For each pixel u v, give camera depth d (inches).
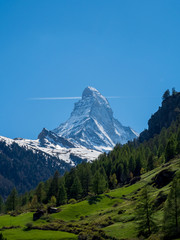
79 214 3954.2
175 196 2222.0
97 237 2605.8
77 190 5428.2
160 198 2967.5
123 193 4552.2
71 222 3597.4
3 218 4254.4
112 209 3649.1
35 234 3016.7
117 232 2667.3
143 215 2440.9
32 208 5246.1
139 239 2333.9
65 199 5216.5
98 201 4419.3
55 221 3659.0
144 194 2493.8
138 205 2508.6
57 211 4133.9
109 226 2933.1
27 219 3907.5
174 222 2166.6
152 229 2386.8
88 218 3634.4
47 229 3243.1
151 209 2455.7
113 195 4581.7
